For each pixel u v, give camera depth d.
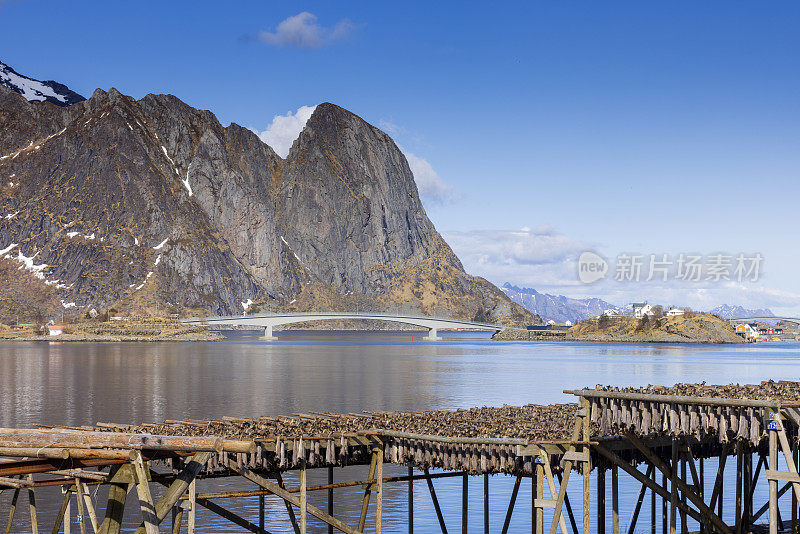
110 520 24.05
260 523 42.16
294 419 44.31
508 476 60.69
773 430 31.22
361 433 38.97
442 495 55.12
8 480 23.45
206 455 25.45
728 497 54.88
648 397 34.12
